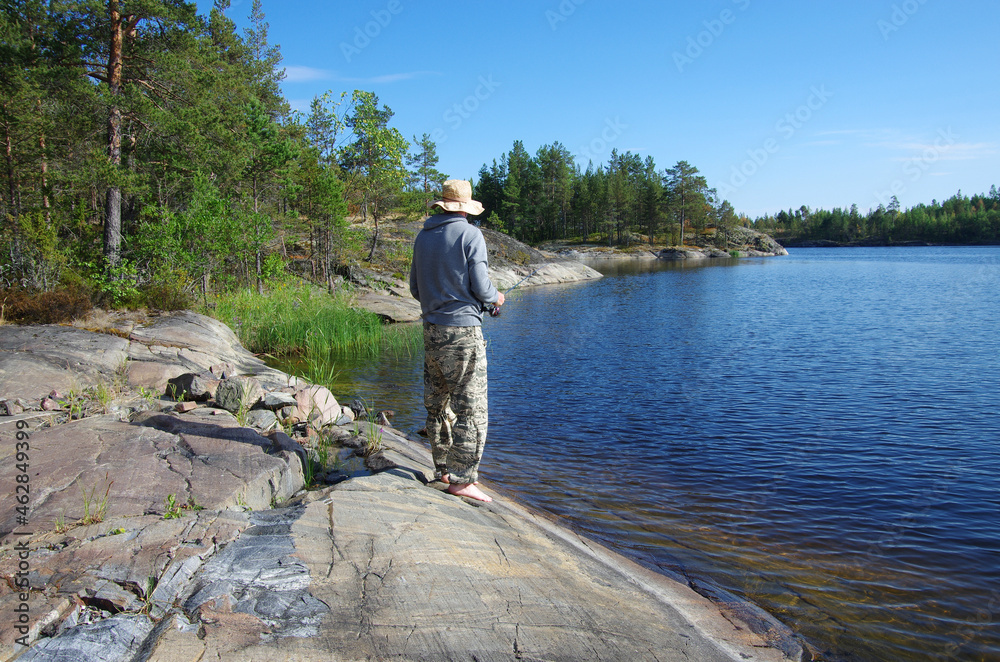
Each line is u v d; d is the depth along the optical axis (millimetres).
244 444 3881
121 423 4129
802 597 3146
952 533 3977
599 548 3553
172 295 10320
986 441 6082
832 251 111125
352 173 25438
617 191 88938
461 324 3619
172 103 16219
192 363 6953
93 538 2545
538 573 2863
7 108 15289
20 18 15188
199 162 16641
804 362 10859
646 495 4641
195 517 2859
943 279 36062
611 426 6738
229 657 1926
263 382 6293
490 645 2172
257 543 2688
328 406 5840
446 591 2471
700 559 3566
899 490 4766
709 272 48812
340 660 1981
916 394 8234
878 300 23516
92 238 15688
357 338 13477
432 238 3639
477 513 3617
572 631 2371
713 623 2770
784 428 6625
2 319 7281
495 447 5926
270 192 20922
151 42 16031
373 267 26906
